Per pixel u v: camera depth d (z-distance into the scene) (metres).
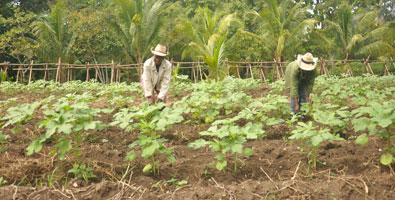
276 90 9.30
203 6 25.62
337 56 23.78
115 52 22.12
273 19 19.67
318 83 9.37
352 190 2.94
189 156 3.99
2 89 10.05
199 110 5.21
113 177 3.30
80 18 19.94
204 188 2.99
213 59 12.12
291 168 3.54
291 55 21.08
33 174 3.38
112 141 4.65
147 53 21.28
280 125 5.11
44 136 3.04
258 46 20.83
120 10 19.73
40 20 21.97
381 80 9.82
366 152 3.90
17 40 20.27
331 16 27.73
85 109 3.40
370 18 21.80
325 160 3.67
